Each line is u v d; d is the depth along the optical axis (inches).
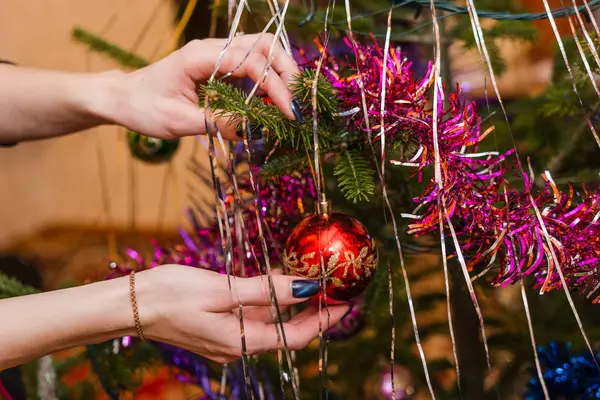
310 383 38.8
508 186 31.3
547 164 34.8
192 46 29.1
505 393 36.9
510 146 35.9
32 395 38.6
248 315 30.7
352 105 26.5
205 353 28.7
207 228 31.8
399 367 41.0
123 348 34.5
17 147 69.6
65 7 64.1
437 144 25.0
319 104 26.0
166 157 35.8
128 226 66.6
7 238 68.9
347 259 26.4
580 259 25.5
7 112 32.7
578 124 34.0
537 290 38.5
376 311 34.5
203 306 27.5
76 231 68.9
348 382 39.0
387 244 32.5
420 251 32.6
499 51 36.0
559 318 37.5
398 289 33.9
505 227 25.6
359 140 27.2
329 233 26.5
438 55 25.7
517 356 37.0
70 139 69.1
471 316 37.1
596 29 26.2
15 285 34.3
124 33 61.1
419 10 29.2
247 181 30.5
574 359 29.8
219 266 31.4
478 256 26.0
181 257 32.3
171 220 66.2
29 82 32.7
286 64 27.7
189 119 29.4
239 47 28.3
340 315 28.5
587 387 29.4
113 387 34.5
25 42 64.8
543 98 35.6
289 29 35.7
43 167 69.4
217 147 37.2
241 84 33.5
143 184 66.6
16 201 69.6
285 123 26.5
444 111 26.4
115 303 27.7
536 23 41.1
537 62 41.7
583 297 26.6
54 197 69.6
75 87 31.8
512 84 41.4
